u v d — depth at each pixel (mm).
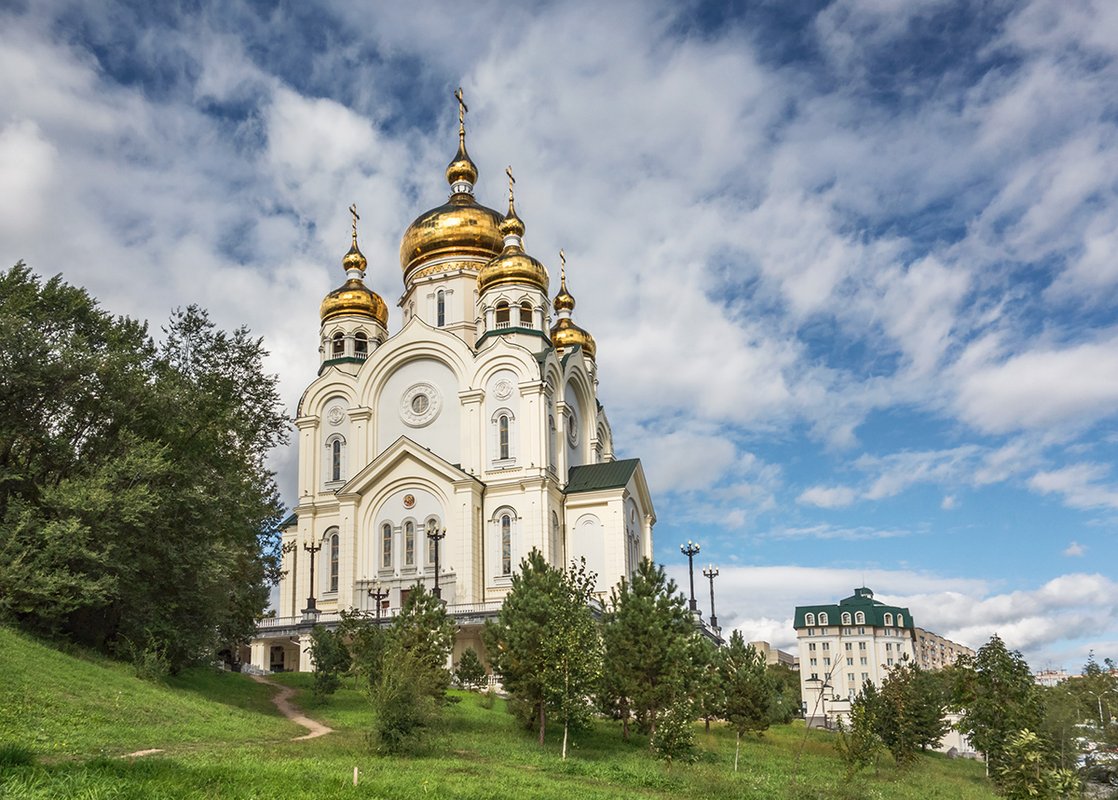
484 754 37531
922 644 182500
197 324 51594
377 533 78250
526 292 84062
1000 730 43125
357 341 89062
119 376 44781
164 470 43219
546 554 74688
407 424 82438
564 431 82250
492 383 79688
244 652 81188
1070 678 79375
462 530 74875
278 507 56375
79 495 40219
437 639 45375
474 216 91375
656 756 40531
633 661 44438
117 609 43875
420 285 90500
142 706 34625
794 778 36031
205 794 20359
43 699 31641
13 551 39875
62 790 18953
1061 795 33062
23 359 42344
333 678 49688
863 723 41656
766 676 55625
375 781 25906
